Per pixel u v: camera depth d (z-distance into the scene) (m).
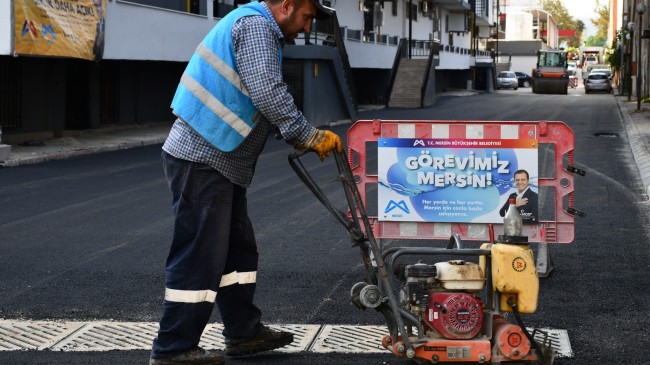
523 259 4.65
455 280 4.75
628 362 5.40
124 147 22.09
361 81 47.56
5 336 5.91
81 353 5.53
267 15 4.81
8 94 21.58
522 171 7.51
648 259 8.60
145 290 7.33
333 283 7.57
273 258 8.65
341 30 37.31
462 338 4.73
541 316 6.46
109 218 11.16
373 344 5.71
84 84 25.02
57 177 15.70
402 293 4.95
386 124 7.58
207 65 4.79
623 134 25.61
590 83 63.84
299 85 30.73
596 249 9.12
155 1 24.98
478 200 7.56
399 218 7.65
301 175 4.80
